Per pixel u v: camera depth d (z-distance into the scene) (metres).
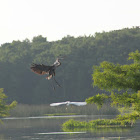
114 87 57.09
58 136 74.62
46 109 150.50
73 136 72.88
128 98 55.78
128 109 57.28
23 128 97.00
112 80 56.22
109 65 58.50
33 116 143.12
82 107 143.12
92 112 136.75
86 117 124.19
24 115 144.25
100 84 57.34
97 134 74.19
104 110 133.38
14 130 92.38
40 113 146.50
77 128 88.56
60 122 111.38
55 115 141.62
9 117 142.50
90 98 56.69
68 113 143.00
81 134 75.38
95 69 58.69
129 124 90.75
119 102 56.66
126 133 74.56
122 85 56.84
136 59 59.25
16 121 122.25
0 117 141.00
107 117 120.06
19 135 80.25
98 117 121.69
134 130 79.50
